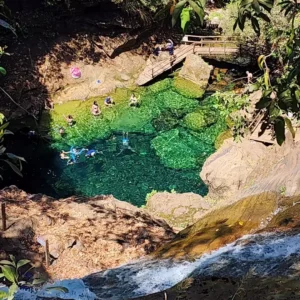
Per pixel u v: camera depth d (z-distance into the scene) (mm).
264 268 6367
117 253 10094
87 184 15656
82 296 7156
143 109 18875
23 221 10648
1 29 19188
